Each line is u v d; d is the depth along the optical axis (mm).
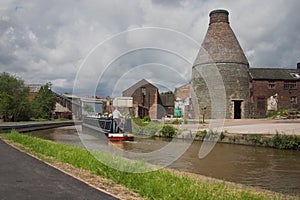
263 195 7047
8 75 60688
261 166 13484
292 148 18484
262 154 17047
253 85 45156
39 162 9945
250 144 20844
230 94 42406
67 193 6375
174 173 9023
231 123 30875
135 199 6156
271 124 27906
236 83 42844
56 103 71000
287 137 18984
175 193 6426
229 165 13531
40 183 7141
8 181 7297
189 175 9336
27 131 34188
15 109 56781
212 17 45469
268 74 46062
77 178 7707
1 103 53375
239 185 8477
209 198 6234
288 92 46062
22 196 6109
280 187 9742
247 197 6488
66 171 8570
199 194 6438
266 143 19938
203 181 8383
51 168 8945
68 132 34719
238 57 43469
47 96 69125
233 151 18141
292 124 27062
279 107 45500
